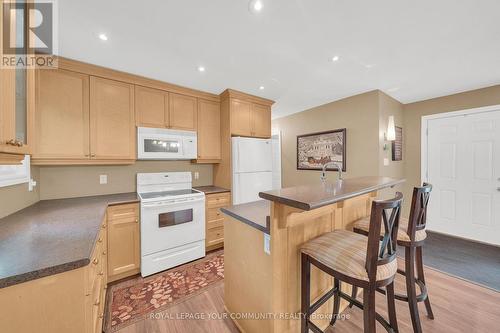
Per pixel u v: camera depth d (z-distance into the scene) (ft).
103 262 5.57
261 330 4.21
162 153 8.57
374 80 8.77
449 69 7.81
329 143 11.74
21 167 5.66
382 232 4.93
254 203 6.17
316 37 5.77
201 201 8.56
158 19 4.94
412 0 4.48
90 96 7.17
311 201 3.03
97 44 5.93
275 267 3.84
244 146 10.05
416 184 11.64
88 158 7.16
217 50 6.36
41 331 2.63
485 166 9.61
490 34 5.70
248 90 9.82
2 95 2.82
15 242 3.47
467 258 8.25
